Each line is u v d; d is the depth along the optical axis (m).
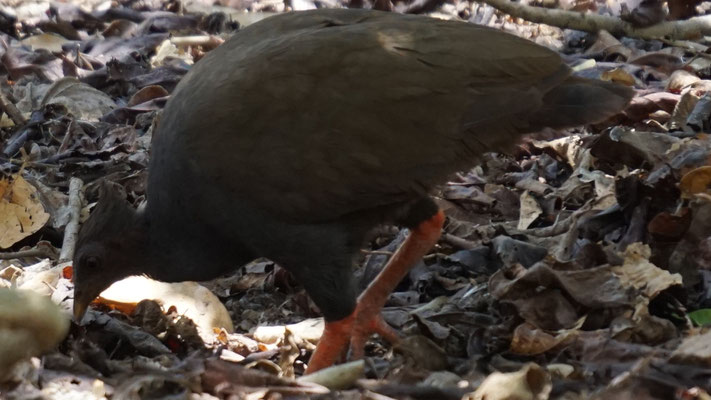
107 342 9.99
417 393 8.59
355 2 20.64
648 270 10.15
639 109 14.59
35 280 11.18
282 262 9.55
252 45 9.73
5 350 8.33
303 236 9.37
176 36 19.53
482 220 12.91
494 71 9.40
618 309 9.86
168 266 9.98
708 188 11.45
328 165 9.19
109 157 14.91
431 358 9.56
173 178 9.41
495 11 19.89
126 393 8.38
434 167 9.39
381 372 9.62
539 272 9.94
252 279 11.96
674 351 8.97
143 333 10.05
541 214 12.80
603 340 9.34
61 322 8.77
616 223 11.72
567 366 9.05
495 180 13.92
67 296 10.89
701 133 13.73
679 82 15.63
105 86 17.75
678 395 8.20
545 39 19.00
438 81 9.30
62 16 20.64
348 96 9.22
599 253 10.48
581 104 9.52
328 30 9.54
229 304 11.65
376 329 10.20
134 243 9.98
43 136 16.03
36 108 16.97
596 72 16.47
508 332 9.91
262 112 9.17
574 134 14.43
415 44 9.41
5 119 16.56
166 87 17.33
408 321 10.63
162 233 9.84
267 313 11.33
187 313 10.62
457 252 11.71
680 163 11.75
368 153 9.23
